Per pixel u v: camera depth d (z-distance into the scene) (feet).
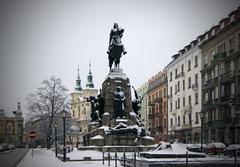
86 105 437.99
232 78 170.81
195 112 211.00
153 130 285.64
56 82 248.73
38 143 367.25
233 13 174.60
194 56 214.90
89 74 455.22
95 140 122.01
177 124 238.48
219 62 180.65
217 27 190.80
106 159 101.55
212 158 72.43
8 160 117.70
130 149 115.65
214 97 188.85
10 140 499.92
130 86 131.34
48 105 245.04
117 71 133.08
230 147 112.37
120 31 135.13
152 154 72.95
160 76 277.85
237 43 167.84
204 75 201.87
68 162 95.76
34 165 84.94
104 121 128.16
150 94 303.27
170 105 252.83
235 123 163.84
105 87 132.05
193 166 65.21
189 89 220.84
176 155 73.00
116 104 126.93
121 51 134.21
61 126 312.91
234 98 167.53
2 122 499.51
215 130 182.39
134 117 128.26
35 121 291.79
